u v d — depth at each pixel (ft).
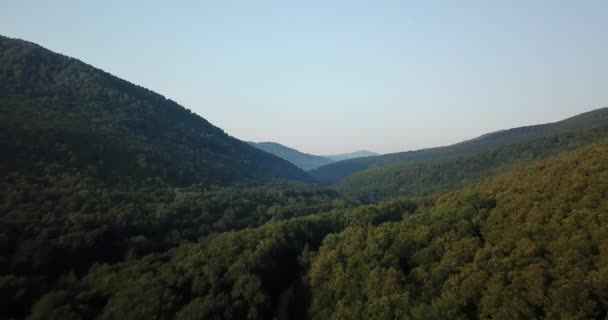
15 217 249.75
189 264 252.62
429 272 211.82
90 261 254.06
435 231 242.37
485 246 205.67
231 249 272.10
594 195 194.08
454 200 297.12
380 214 350.84
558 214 195.62
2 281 203.72
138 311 204.23
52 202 282.56
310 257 279.08
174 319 207.62
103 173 380.99
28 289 210.38
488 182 331.77
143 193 368.68
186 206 367.45
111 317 201.87
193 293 233.35
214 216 374.22
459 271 199.72
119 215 293.43
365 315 198.90
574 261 167.32
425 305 186.19
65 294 212.43
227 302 224.12
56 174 334.44
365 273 226.79
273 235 299.58
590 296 151.84
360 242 263.49
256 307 225.56
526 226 202.39
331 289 233.96
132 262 254.27
